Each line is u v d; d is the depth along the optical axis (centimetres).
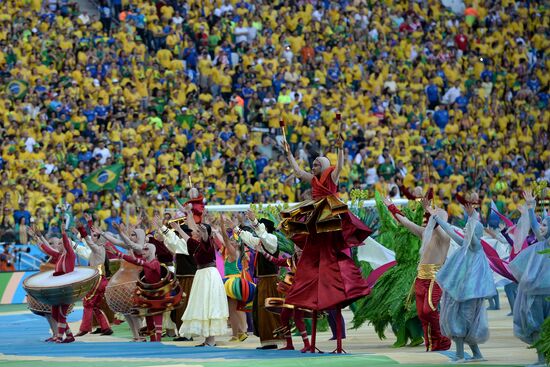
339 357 2656
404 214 3300
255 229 3138
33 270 6053
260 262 3172
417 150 8050
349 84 8838
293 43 8850
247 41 8769
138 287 3494
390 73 9056
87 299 3938
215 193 6994
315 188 2839
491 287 2603
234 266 3644
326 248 2852
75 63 7750
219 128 7750
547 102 9281
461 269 2617
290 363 2509
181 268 3531
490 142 8719
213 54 8619
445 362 2622
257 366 2450
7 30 7819
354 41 9212
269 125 7944
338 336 2948
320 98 8262
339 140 2823
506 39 9888
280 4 9250
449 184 7700
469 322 2622
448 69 9319
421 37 9612
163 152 7106
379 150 7781
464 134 8562
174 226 3447
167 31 8412
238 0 9012
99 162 6900
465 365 2520
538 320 2591
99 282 3922
